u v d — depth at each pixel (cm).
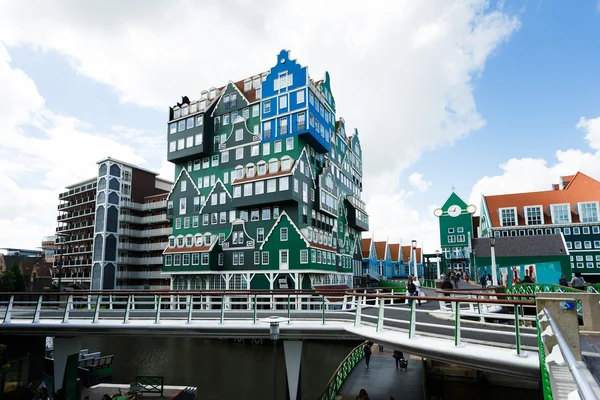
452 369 2348
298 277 4831
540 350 725
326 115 6025
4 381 2094
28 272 9344
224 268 5353
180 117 6250
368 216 8369
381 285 7731
